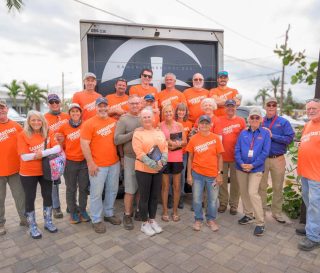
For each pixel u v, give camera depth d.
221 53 5.37
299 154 3.55
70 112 3.99
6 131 3.75
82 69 4.76
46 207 3.85
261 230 3.71
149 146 3.62
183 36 5.15
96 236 3.75
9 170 3.81
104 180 3.86
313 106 3.36
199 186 3.88
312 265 3.05
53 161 3.56
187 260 3.15
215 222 4.20
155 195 3.79
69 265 3.07
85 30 4.71
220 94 5.01
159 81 5.18
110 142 3.85
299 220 4.25
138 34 4.93
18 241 3.63
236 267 3.01
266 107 4.15
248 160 3.84
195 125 4.48
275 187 4.14
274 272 2.92
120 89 4.48
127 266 3.04
